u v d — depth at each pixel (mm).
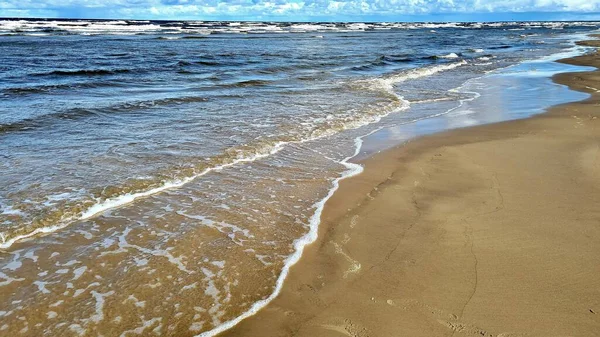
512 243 4559
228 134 9133
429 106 12930
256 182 6562
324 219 5340
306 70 21641
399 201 5805
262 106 12266
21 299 3758
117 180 6375
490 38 61062
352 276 4094
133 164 7094
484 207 5477
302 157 7840
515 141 8484
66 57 24281
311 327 3406
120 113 10883
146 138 8648
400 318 3473
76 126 9461
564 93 14625
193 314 3592
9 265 4254
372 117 11273
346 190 6266
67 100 12391
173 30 62094
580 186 6066
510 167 6957
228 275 4141
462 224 5031
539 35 70812
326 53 31625
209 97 13430
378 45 42750
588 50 36125
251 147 8227
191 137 8812
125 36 46781
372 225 5137
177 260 4391
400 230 4984
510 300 3633
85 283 4000
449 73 21219
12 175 6426
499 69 22766
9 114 10219
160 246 4656
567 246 4461
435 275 4047
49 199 5660
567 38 59125
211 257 4457
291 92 14789
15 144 7992
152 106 11859
